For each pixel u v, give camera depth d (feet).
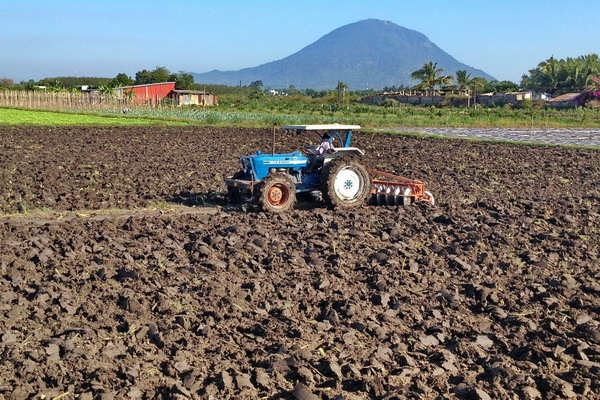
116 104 215.31
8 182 56.59
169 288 28.66
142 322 25.31
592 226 44.24
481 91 358.43
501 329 26.43
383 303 28.35
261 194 45.34
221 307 27.14
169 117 159.84
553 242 39.42
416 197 49.98
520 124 173.88
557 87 390.42
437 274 32.65
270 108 244.42
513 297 29.96
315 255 34.55
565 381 22.09
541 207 50.29
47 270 31.22
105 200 50.34
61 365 21.54
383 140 111.65
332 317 26.43
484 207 50.21
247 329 25.27
